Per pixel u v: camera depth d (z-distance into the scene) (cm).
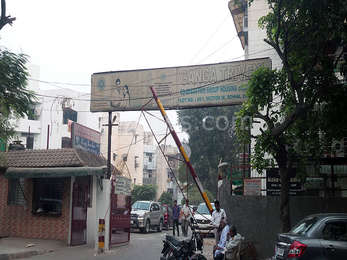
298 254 765
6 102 1279
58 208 1711
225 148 3569
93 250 1502
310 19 1085
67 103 4494
